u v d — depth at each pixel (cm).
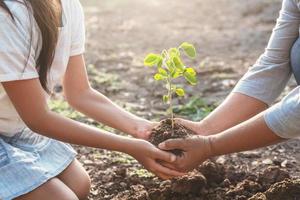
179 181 153
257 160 181
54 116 136
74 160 154
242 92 158
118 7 519
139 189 158
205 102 243
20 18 129
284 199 146
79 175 151
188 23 443
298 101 131
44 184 136
